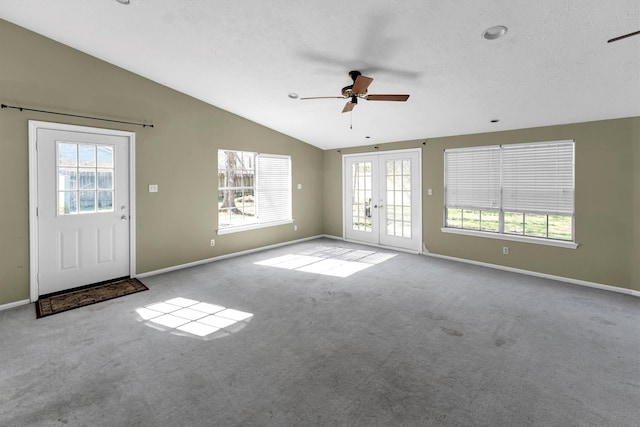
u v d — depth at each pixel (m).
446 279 4.24
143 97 4.21
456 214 5.22
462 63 3.06
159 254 4.48
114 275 4.08
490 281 4.16
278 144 6.12
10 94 3.23
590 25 2.34
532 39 2.57
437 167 5.34
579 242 4.03
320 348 2.52
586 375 2.17
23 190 3.34
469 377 2.14
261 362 2.32
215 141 5.07
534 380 2.11
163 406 1.87
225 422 1.75
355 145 6.48
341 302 3.46
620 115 3.69
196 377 2.14
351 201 6.70
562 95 3.41
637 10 2.14
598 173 3.87
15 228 3.31
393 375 2.17
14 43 3.24
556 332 2.78
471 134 4.91
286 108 4.91
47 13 3.02
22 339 2.64
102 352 2.45
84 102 3.71
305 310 3.25
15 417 1.77
